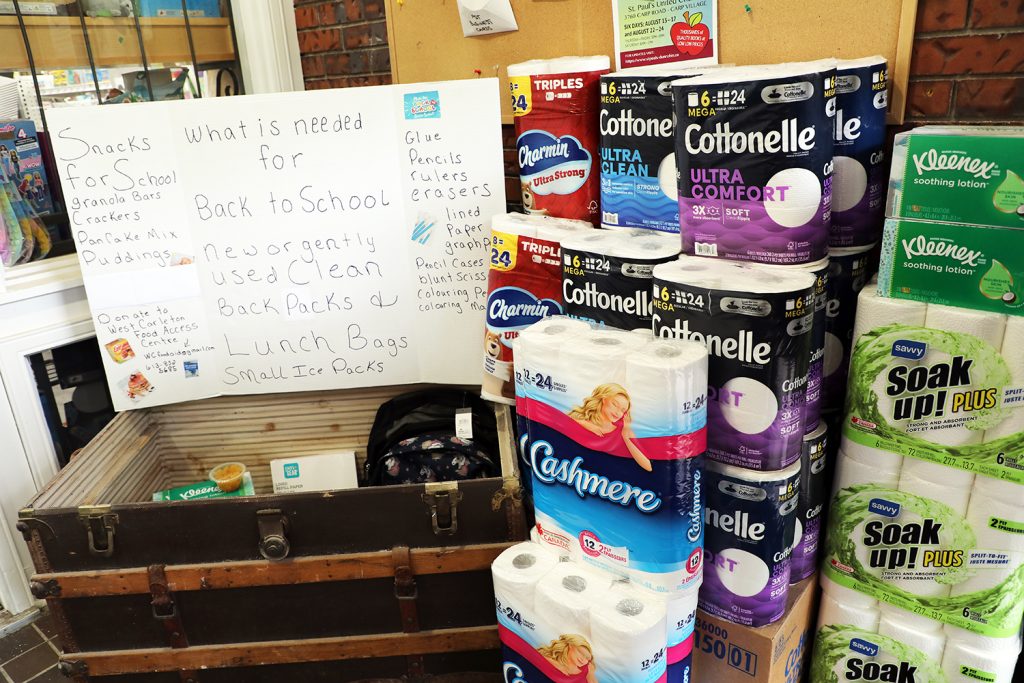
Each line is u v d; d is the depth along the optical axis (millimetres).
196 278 1901
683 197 1395
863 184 1435
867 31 1570
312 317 1939
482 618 1627
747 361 1229
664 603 1212
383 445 1901
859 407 1394
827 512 1571
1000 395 1253
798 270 1294
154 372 1941
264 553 1543
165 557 1576
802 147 1256
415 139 1823
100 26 2445
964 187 1208
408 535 1562
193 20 2707
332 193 1860
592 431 1233
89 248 1844
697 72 1457
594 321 1463
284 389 2000
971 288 1245
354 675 1687
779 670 1451
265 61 2848
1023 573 1332
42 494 1582
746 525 1330
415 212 1869
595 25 1976
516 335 1652
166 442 2090
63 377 2229
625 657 1160
